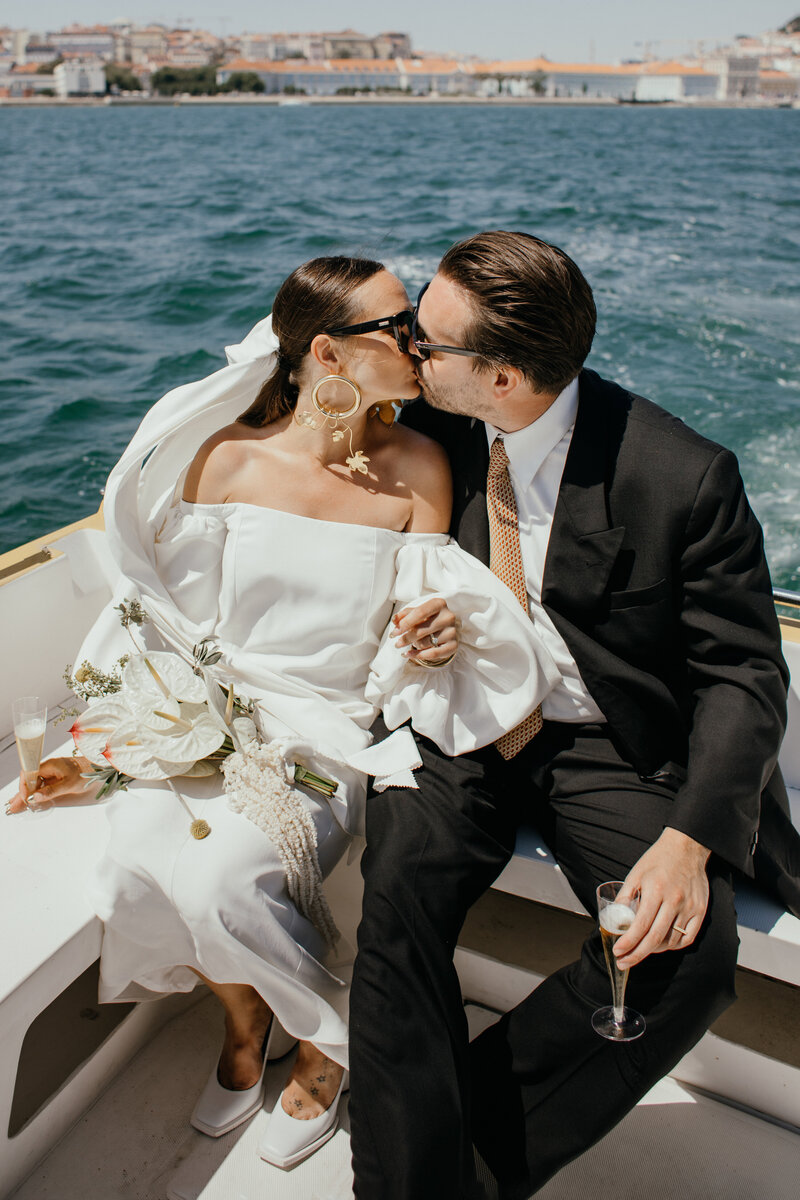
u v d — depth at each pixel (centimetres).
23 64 14025
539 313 150
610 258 1391
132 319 1030
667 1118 170
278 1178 158
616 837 160
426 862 158
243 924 153
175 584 184
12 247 1416
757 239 1584
